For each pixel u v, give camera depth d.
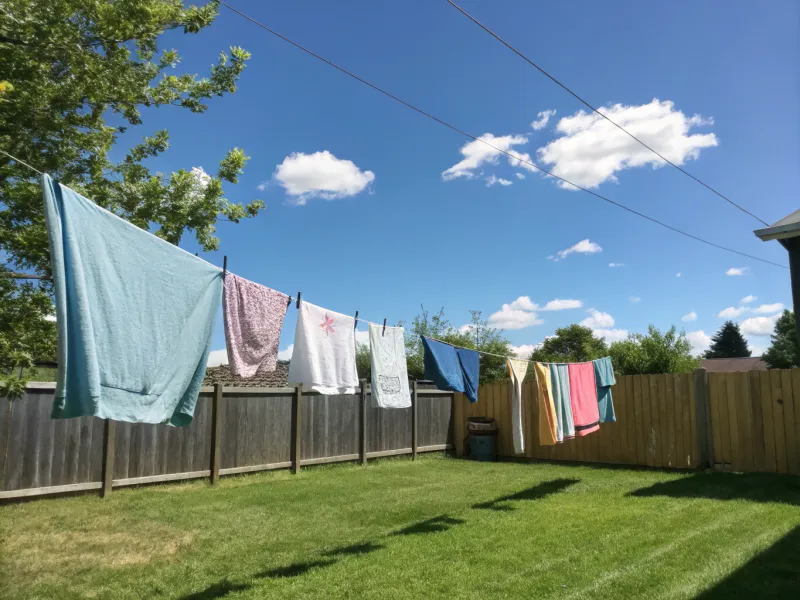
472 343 20.84
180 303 3.55
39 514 6.28
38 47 4.34
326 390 5.00
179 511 6.60
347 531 5.75
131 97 5.35
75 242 2.89
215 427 8.70
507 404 12.24
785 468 8.69
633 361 15.80
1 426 6.60
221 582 4.26
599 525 5.70
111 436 7.52
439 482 8.70
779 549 4.73
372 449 11.27
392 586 4.10
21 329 4.27
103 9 4.75
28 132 4.55
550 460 11.49
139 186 5.89
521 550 4.90
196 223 6.37
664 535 5.29
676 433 9.91
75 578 4.40
